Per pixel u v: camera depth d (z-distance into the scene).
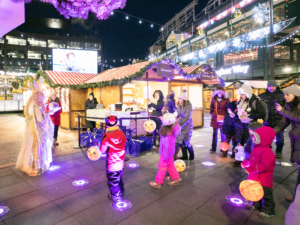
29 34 49.16
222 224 2.66
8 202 3.26
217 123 5.92
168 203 3.19
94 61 28.19
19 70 48.84
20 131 10.61
